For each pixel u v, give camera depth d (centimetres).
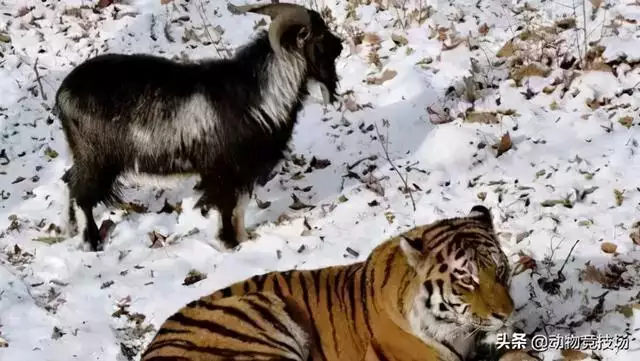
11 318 449
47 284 470
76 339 436
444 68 561
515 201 473
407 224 472
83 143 484
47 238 497
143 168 486
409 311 376
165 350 376
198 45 616
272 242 478
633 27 560
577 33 563
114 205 499
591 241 446
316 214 492
